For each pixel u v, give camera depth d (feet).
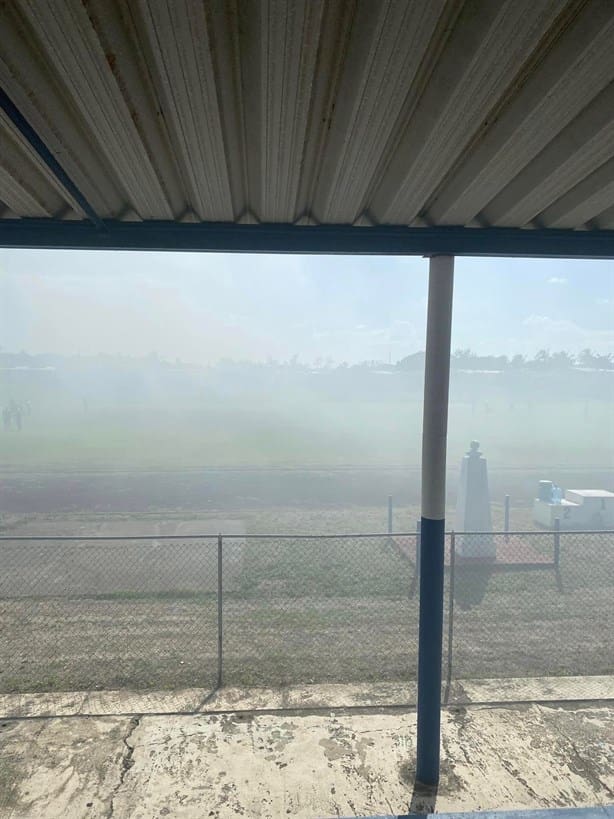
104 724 14.08
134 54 6.60
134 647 18.52
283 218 11.09
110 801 11.53
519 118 7.75
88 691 15.70
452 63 6.85
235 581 24.95
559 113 7.61
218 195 9.89
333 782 12.12
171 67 6.68
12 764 12.57
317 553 29.25
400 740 13.56
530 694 15.74
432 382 11.71
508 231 11.52
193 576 25.61
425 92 7.50
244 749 13.16
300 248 11.38
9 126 7.71
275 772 12.40
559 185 9.47
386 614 21.40
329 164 9.14
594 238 11.62
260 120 7.77
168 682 16.24
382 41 6.34
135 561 27.86
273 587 24.25
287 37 6.23
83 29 6.12
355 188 9.71
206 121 7.70
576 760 12.90
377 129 7.98
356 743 13.43
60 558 28.32
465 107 7.50
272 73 6.78
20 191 9.64
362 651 18.34
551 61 6.84
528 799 11.68
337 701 15.25
